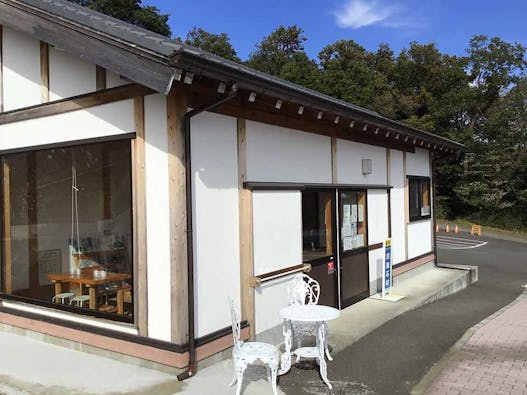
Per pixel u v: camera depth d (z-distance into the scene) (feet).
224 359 15.51
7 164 19.94
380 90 111.86
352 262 24.25
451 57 111.34
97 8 72.23
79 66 16.72
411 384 14.37
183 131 14.08
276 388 13.48
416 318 22.53
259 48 137.18
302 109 17.21
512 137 97.09
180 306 13.96
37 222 19.20
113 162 16.11
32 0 17.79
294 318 14.19
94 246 17.15
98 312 16.29
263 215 17.35
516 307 25.85
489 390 13.97
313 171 20.98
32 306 18.54
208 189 15.12
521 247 62.18
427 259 35.06
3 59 19.63
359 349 17.56
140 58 12.32
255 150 17.29
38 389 13.35
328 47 122.31
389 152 29.25
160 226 14.47
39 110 17.92
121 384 13.61
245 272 16.48
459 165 99.60
